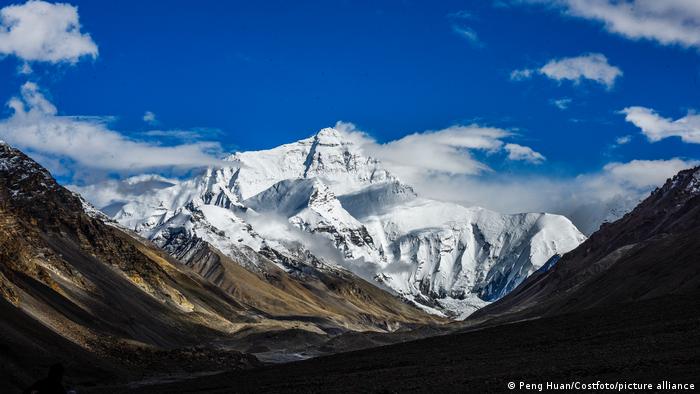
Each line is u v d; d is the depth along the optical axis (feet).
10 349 374.63
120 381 439.63
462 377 289.74
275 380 368.68
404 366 366.43
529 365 303.27
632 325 378.94
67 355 442.50
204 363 570.46
